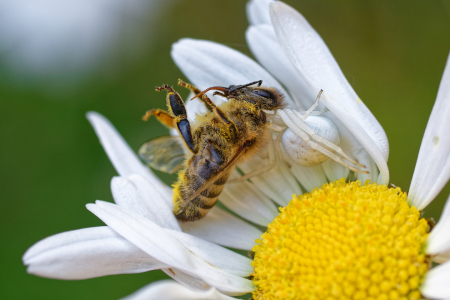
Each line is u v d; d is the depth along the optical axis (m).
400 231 0.09
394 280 0.09
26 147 0.13
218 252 0.10
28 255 0.09
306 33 0.10
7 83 0.14
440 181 0.10
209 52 0.11
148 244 0.10
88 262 0.10
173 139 0.11
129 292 0.12
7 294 0.12
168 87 0.10
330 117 0.10
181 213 0.10
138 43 0.14
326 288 0.09
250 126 0.10
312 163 0.10
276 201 0.11
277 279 0.10
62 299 0.12
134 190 0.10
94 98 0.14
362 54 0.13
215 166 0.10
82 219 0.13
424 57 0.13
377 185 0.10
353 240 0.10
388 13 0.13
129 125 0.14
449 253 0.09
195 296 0.09
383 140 0.10
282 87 0.11
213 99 0.11
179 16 0.15
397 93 0.13
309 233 0.10
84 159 0.13
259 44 0.11
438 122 0.10
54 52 0.14
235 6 0.15
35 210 0.13
